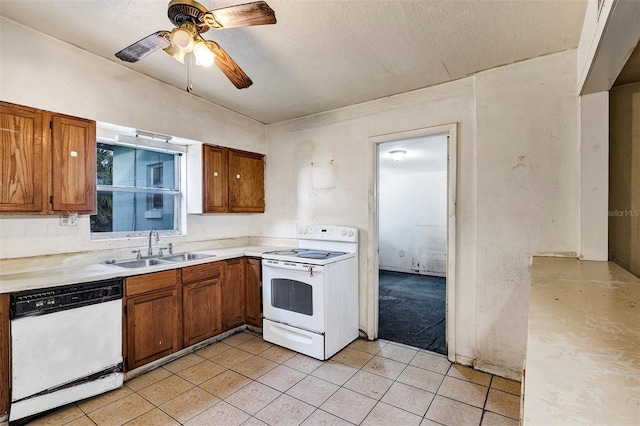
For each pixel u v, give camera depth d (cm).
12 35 208
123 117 265
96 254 265
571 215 221
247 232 407
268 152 405
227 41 218
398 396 217
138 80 276
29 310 188
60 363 199
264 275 314
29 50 215
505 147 244
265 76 272
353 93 306
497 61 240
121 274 230
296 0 176
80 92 240
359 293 325
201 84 295
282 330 299
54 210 222
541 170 230
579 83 208
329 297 279
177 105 306
